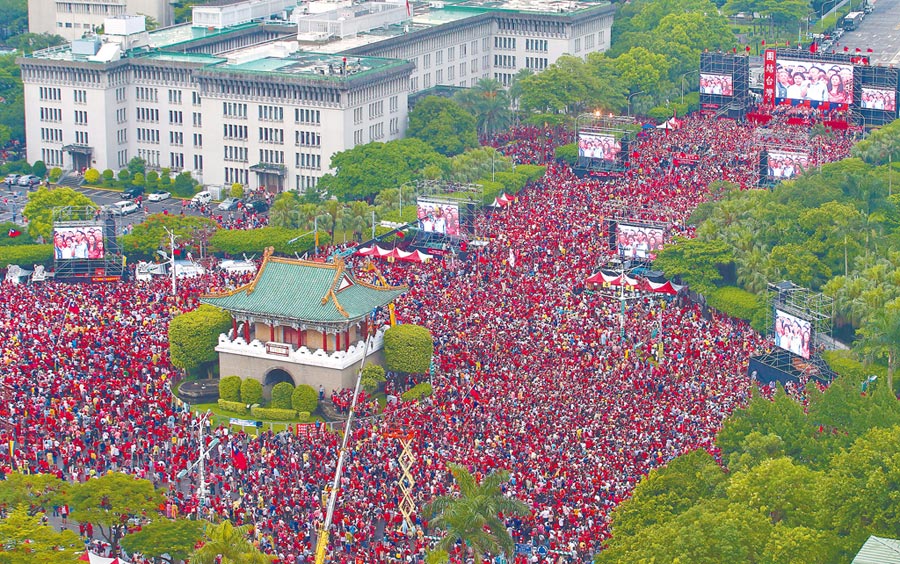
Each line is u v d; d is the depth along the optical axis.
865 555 195.25
